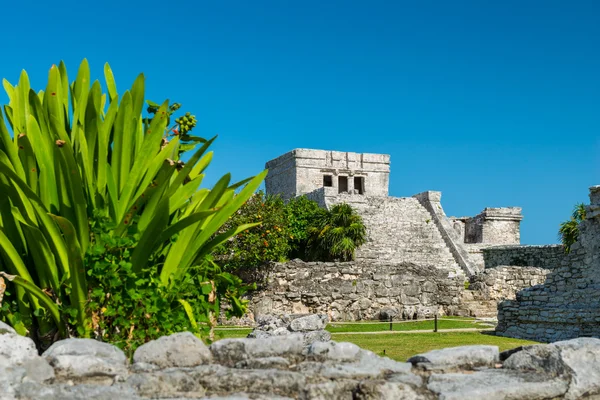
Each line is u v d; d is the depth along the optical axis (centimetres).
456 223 4888
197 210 711
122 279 645
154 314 652
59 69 732
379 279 2653
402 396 452
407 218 3941
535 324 1738
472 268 3634
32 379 414
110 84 750
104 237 646
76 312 639
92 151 691
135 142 730
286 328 1305
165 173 661
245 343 496
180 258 711
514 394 473
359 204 3928
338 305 2569
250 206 2631
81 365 435
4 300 679
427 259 3709
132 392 425
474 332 1895
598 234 1717
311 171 4997
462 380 486
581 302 1691
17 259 658
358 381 466
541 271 2894
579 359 516
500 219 4756
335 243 3334
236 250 2503
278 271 2542
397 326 2147
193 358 480
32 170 652
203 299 723
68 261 654
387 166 5253
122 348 625
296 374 459
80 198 642
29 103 695
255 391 450
